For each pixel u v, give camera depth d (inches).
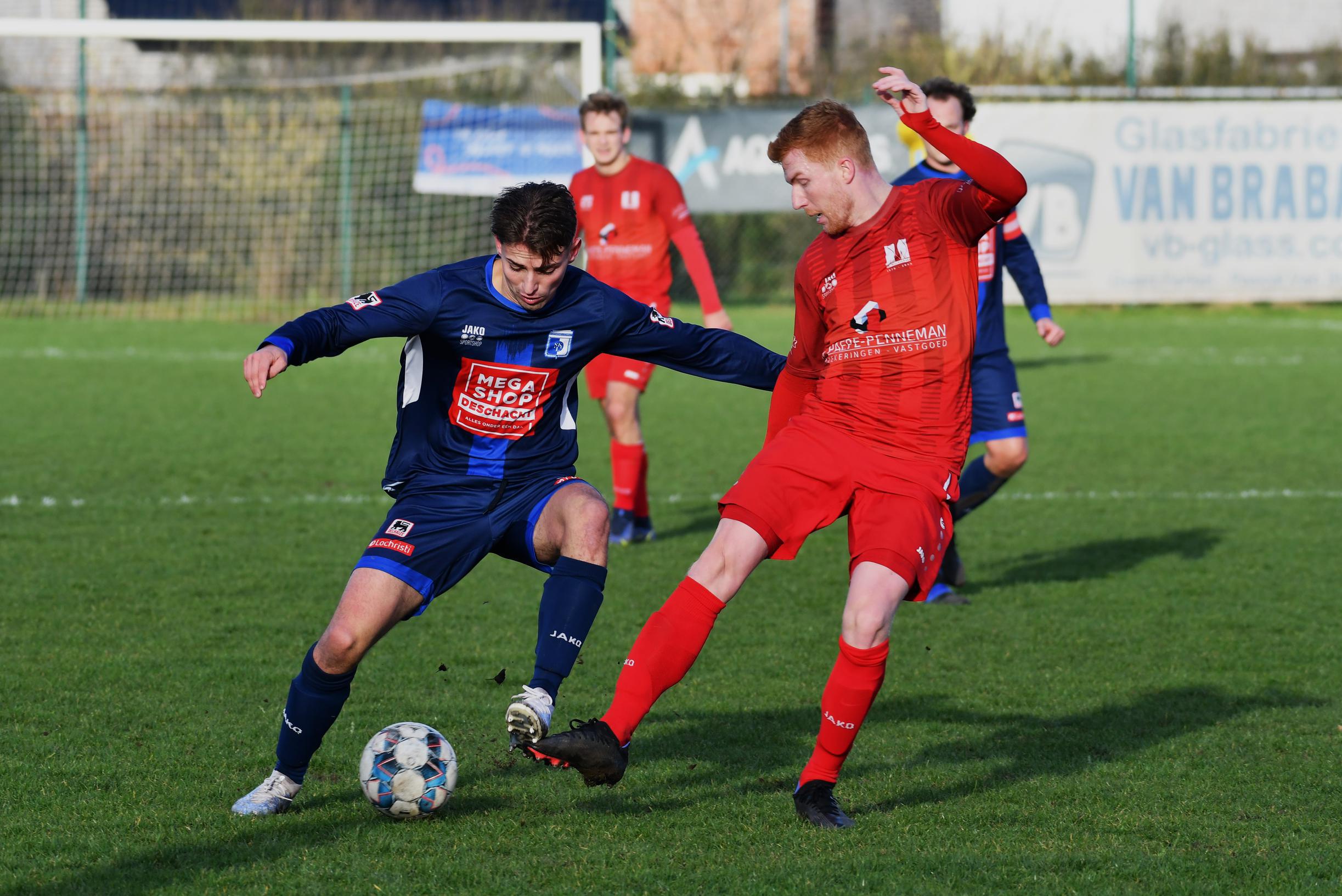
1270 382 1966.0
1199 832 494.3
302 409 1684.3
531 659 726.5
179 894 431.2
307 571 914.1
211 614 804.0
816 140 496.7
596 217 1071.6
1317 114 2719.0
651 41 3206.2
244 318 2763.3
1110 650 757.3
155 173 2775.6
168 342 2330.2
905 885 442.6
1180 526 1103.6
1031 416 1681.8
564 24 1820.9
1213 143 2728.8
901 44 3046.3
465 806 516.4
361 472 1289.4
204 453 1375.5
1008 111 2714.1
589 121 1050.7
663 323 527.2
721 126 2664.9
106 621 784.9
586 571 492.4
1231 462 1389.0
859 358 504.1
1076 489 1259.8
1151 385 1946.4
